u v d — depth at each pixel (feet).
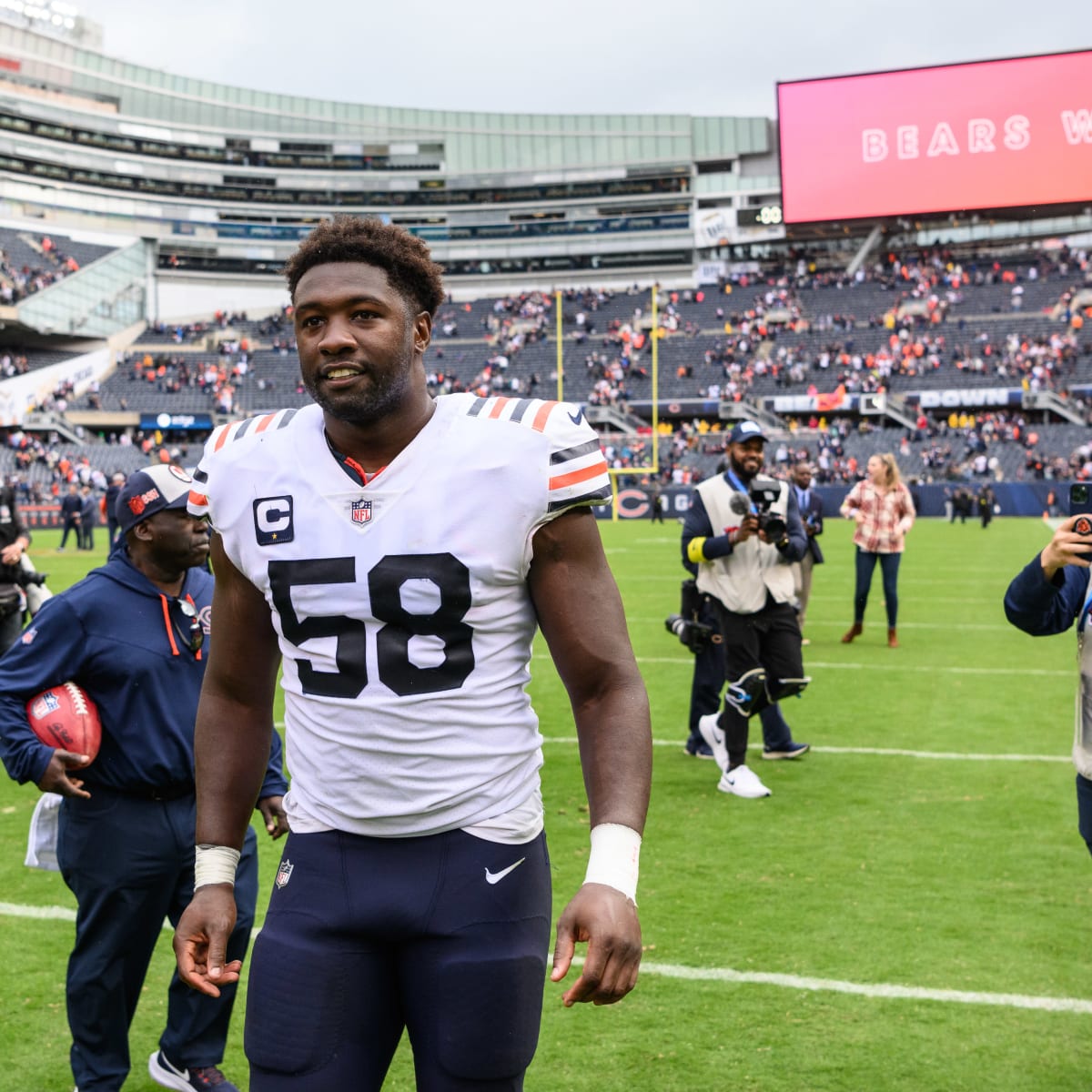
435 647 6.35
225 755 7.25
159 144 201.98
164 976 13.79
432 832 6.38
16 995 13.14
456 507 6.32
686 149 212.43
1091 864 17.02
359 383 6.27
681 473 133.69
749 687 20.27
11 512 22.84
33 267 178.09
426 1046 6.31
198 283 205.05
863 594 38.40
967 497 113.29
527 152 217.56
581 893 5.90
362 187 217.15
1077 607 10.21
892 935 14.39
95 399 165.68
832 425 147.33
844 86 144.97
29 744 10.04
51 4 193.16
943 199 143.02
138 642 10.42
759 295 179.52
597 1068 11.26
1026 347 153.38
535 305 191.11
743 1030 11.98
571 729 27.09
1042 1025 12.02
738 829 18.86
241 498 6.68
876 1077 11.01
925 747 24.54
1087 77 137.90
